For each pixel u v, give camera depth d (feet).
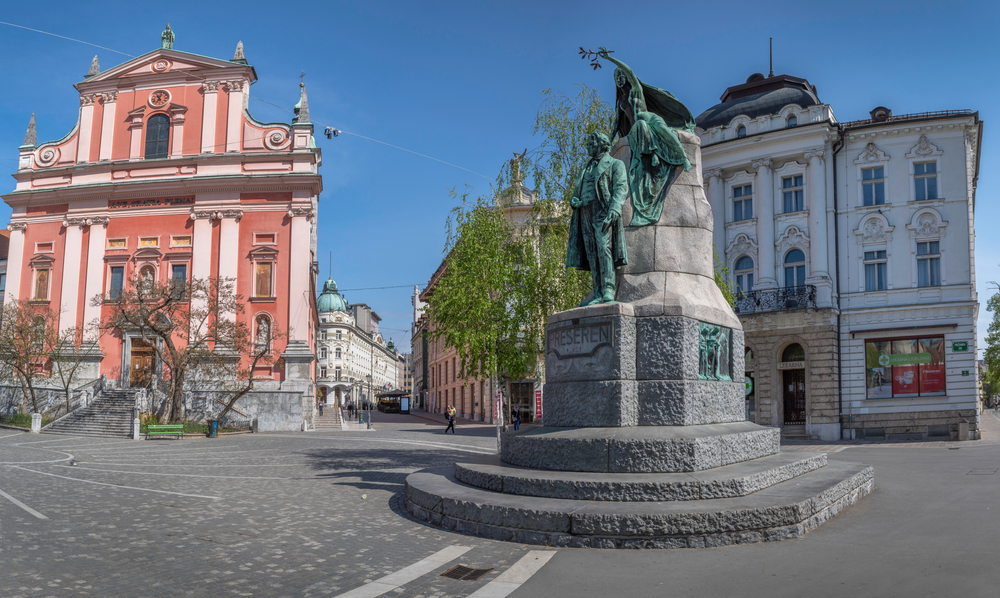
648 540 22.21
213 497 37.40
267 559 22.72
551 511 23.35
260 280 127.65
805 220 101.60
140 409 109.81
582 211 33.12
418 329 325.21
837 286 99.76
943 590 16.89
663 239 31.65
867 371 96.48
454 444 85.40
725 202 109.09
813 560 20.08
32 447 78.64
